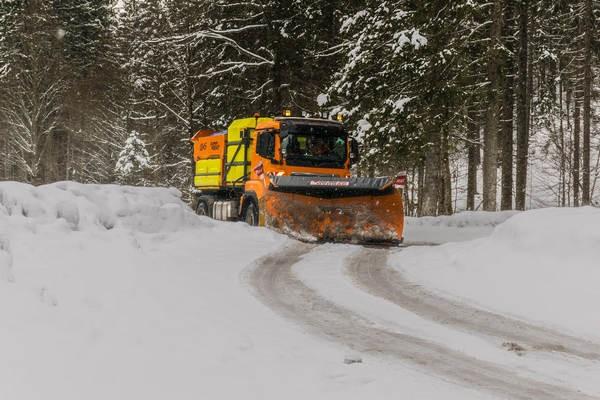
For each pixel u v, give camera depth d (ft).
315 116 78.18
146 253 36.01
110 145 144.56
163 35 102.22
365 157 72.38
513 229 36.01
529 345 21.09
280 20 85.30
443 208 97.71
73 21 153.38
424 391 16.44
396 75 70.13
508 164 81.15
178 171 120.47
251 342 20.16
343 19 77.97
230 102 91.04
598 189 144.77
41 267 26.30
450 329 23.07
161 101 108.78
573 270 29.63
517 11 83.51
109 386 15.53
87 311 21.50
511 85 89.97
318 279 32.04
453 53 66.03
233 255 38.52
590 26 96.63
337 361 18.89
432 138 71.51
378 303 27.04
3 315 18.60
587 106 94.79
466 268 33.78
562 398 16.24
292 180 47.62
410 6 71.05
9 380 14.87
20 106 137.28
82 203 39.17
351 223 48.14
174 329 20.95
